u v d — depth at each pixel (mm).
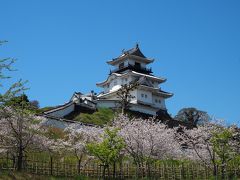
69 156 41344
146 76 97938
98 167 38469
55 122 52875
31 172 33375
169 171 39188
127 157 45031
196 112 98000
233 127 41594
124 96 83000
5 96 26719
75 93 96312
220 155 39125
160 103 100062
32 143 37156
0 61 25516
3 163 34031
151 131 42750
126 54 101312
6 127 35844
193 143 43656
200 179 37375
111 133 38125
